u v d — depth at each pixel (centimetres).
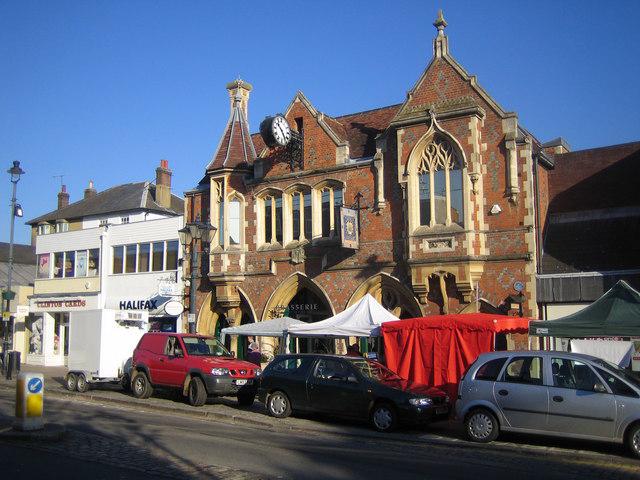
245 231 2692
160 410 1814
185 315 2914
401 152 2272
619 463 1134
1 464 1006
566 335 1494
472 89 2195
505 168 2122
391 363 1767
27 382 1241
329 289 2438
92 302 3334
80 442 1205
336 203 2477
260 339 2638
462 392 1373
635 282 1919
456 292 2148
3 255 5181
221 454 1121
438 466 1079
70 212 4456
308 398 1598
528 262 2056
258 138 2988
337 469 1023
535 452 1230
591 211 2264
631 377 1258
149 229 3150
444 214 2188
